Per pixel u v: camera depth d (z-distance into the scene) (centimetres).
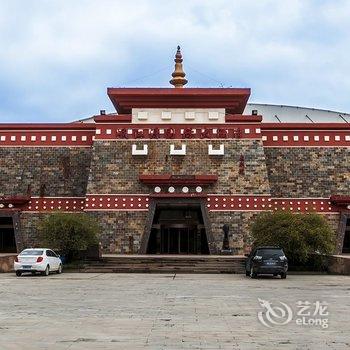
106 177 5162
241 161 5162
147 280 3219
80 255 4409
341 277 3612
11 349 1155
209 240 5022
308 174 5419
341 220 5284
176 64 5916
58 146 5512
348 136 5472
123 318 1619
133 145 5200
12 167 5494
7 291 2470
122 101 5284
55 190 5431
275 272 3369
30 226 5378
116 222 5088
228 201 5091
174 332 1377
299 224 4038
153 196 5084
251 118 5241
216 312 1761
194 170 5153
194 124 5238
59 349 1155
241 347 1185
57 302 2034
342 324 1527
